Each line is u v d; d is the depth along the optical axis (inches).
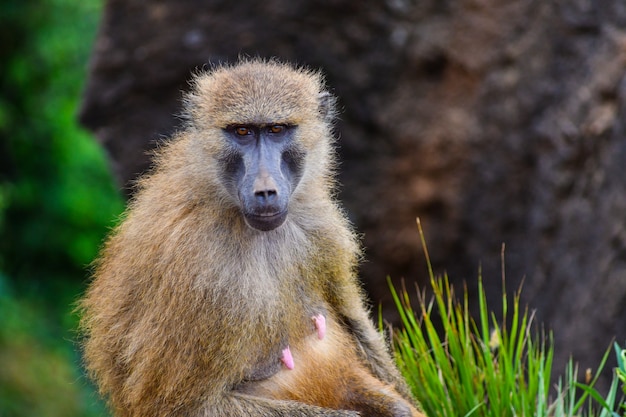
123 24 591.5
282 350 273.9
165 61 587.5
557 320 510.3
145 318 265.4
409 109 600.7
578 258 503.5
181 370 261.4
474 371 313.3
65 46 894.4
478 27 588.7
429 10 594.6
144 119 592.7
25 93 919.7
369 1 587.5
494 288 581.0
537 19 577.0
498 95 586.6
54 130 892.0
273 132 279.6
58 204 872.3
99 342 284.8
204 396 263.4
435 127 597.9
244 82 281.0
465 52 591.5
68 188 876.0
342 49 593.9
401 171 604.4
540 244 546.0
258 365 273.1
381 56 595.8
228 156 275.9
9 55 919.7
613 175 486.3
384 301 613.6
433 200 601.6
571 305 497.0
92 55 602.5
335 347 282.0
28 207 880.9
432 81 600.4
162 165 292.2
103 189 885.2
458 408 309.7
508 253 579.5
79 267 896.3
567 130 539.2
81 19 910.4
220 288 262.5
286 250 277.1
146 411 266.2
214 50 586.9
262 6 584.7
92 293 295.7
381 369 307.7
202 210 269.9
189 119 294.7
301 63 593.9
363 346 307.1
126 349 271.6
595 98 525.3
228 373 264.5
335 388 280.8
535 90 573.6
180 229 266.2
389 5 589.3
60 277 890.7
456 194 597.3
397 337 346.6
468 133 591.8
